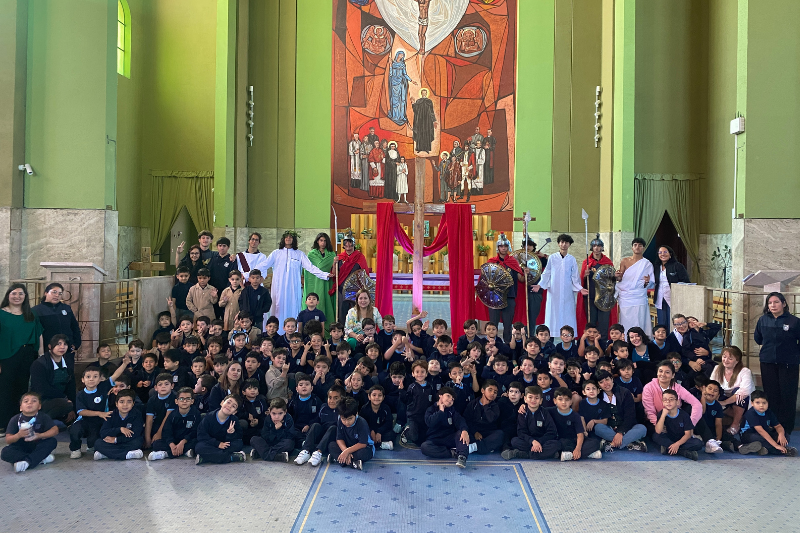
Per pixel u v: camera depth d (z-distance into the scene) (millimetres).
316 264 9711
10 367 6895
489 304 9172
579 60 16422
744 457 6301
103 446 6090
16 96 9422
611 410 6602
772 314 6930
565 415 6336
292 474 5766
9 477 5621
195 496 5207
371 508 4992
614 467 5996
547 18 16656
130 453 6117
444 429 6328
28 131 9594
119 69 15422
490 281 9148
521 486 5492
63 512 4859
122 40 15477
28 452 5918
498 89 16969
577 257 16328
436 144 17094
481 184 17031
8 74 9383
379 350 7480
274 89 16969
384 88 17094
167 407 6449
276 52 16969
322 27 17016
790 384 6832
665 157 15305
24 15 9531
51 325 7207
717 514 4906
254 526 4637
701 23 15266
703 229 15211
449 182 17125
